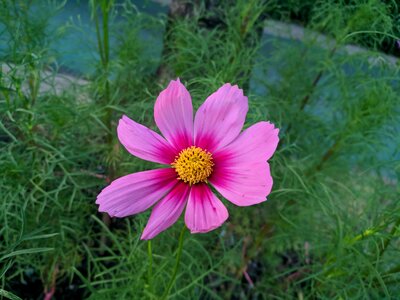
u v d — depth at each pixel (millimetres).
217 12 238
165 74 248
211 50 231
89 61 214
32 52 181
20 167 185
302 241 237
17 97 180
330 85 237
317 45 250
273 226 255
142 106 176
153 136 132
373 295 181
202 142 133
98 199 116
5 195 188
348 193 239
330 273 180
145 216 165
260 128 128
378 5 206
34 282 238
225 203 154
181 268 198
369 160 238
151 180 124
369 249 177
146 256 179
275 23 273
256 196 114
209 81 165
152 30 253
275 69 266
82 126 216
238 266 267
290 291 223
